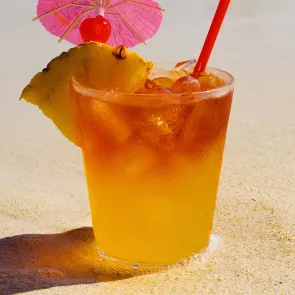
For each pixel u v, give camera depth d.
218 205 0.73
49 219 0.72
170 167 0.62
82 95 0.62
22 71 1.19
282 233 0.68
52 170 0.81
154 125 0.61
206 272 0.63
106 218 0.64
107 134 0.62
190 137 0.62
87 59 0.62
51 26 0.69
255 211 0.71
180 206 0.63
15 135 0.90
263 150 0.84
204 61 0.64
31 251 0.67
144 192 0.62
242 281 0.62
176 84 0.62
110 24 0.66
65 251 0.67
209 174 0.64
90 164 0.64
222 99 0.63
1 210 0.73
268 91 1.05
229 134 0.89
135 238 0.64
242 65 1.22
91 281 0.63
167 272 0.64
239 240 0.67
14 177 0.79
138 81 0.62
